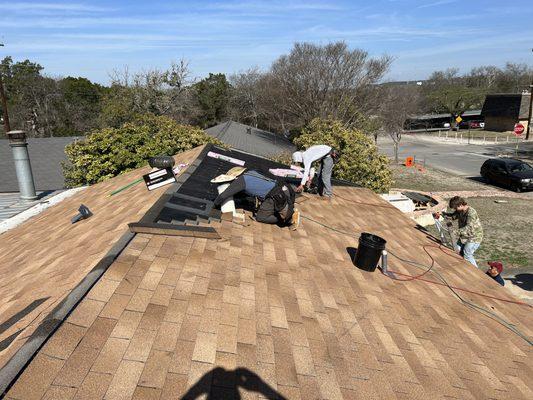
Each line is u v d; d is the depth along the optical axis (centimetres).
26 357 239
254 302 382
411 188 2503
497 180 2534
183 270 398
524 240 1542
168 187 655
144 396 238
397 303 486
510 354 439
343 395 293
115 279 348
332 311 417
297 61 3297
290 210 614
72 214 768
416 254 704
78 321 284
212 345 301
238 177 609
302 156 888
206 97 5322
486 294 598
